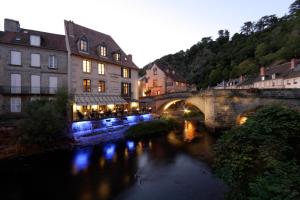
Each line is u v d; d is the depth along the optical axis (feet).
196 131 95.71
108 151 63.93
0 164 51.75
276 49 204.54
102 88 99.66
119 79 109.81
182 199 35.78
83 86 90.22
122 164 53.16
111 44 116.37
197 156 59.36
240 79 182.60
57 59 84.58
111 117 84.17
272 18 315.78
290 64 130.62
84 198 36.86
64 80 85.66
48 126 58.18
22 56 77.46
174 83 188.24
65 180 43.83
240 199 20.12
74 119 73.26
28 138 56.95
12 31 81.76
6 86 74.23
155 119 106.11
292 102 75.15
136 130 86.28
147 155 60.64
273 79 128.16
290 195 14.19
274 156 19.54
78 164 52.75
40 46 81.00
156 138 81.76
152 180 43.86
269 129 21.59
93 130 74.74
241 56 237.45
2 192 38.86
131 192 38.73
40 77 80.69
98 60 96.53
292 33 195.83
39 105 62.23
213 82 241.35
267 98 80.69
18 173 47.06
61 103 69.77
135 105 117.60
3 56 74.18
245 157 20.56
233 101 87.45
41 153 59.26
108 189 40.06
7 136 57.67
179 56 355.97
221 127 88.58
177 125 110.32
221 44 329.93
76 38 93.76
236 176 20.51
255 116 24.59
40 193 38.60
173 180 43.68
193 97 104.73
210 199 35.47
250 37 275.80
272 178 16.42
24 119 58.90
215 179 43.73
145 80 189.98
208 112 94.58
